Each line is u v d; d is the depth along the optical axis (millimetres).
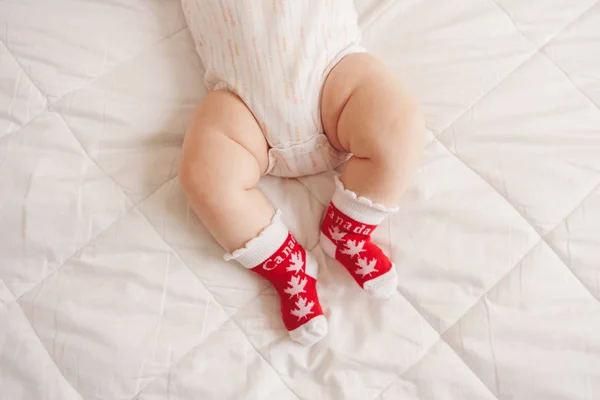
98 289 966
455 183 996
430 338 942
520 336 930
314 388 938
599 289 942
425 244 979
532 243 964
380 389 931
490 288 954
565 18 1060
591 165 990
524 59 1044
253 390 931
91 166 1013
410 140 881
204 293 973
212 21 946
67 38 1050
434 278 965
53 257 977
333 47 938
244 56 931
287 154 960
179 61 1061
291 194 1021
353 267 943
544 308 938
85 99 1030
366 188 898
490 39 1054
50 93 1029
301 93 921
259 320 968
